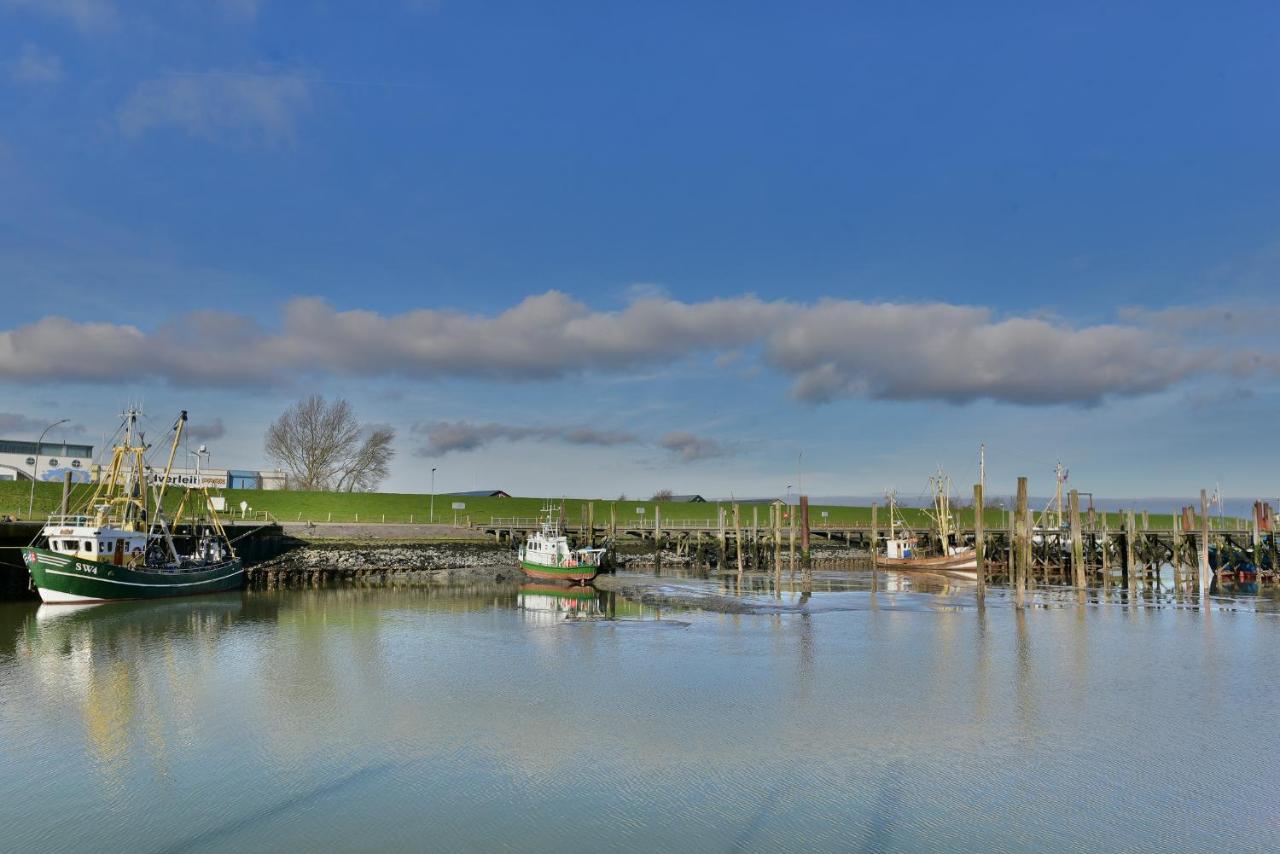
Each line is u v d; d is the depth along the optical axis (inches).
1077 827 812.6
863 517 6579.7
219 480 5447.8
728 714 1204.5
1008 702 1274.6
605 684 1393.9
